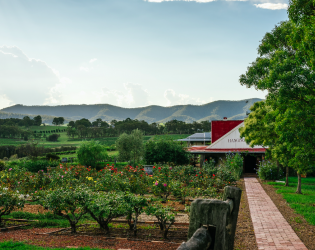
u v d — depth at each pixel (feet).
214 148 92.84
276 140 56.13
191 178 52.44
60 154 233.76
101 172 53.31
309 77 26.21
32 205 39.06
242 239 22.26
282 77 27.53
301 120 27.58
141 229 25.89
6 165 95.55
